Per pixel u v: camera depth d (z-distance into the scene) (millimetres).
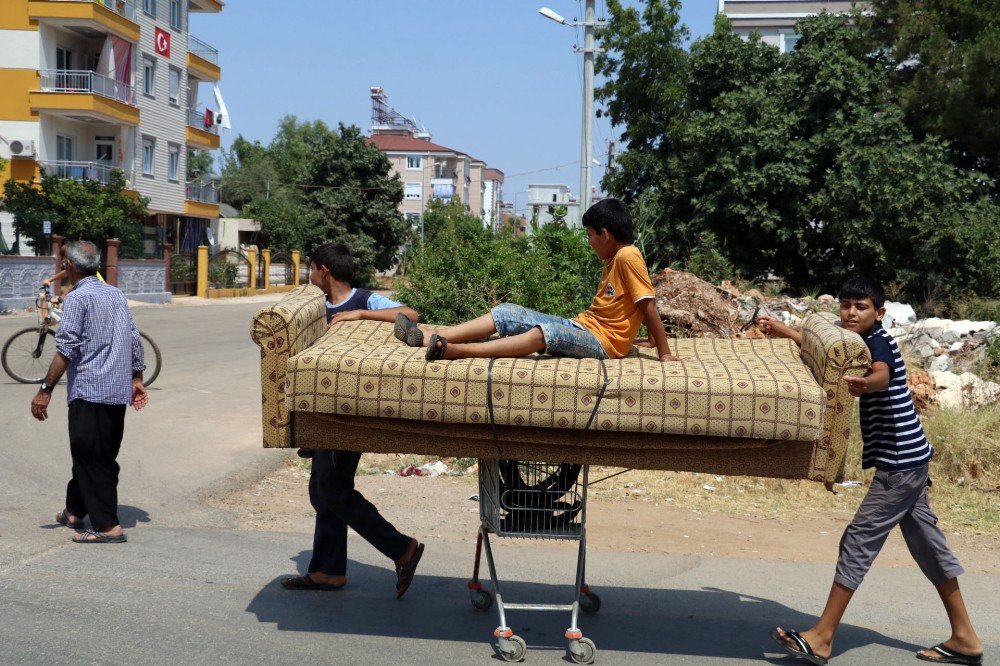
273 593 4953
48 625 4309
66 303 5605
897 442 4254
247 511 6703
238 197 62031
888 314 13305
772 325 4988
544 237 13273
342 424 4121
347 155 51938
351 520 4746
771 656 4383
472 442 4102
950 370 11711
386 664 4078
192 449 8453
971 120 19281
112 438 5738
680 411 3855
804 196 19391
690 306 10898
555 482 4402
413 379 3936
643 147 22781
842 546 4336
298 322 4195
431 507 7020
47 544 5559
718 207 19484
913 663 4371
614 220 4492
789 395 3820
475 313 10812
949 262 17906
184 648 4137
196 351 16906
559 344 4250
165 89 38906
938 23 20547
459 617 4750
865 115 19016
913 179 17844
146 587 4922
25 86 32406
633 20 22797
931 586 5559
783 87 19812
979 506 7457
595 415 3879
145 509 6531
